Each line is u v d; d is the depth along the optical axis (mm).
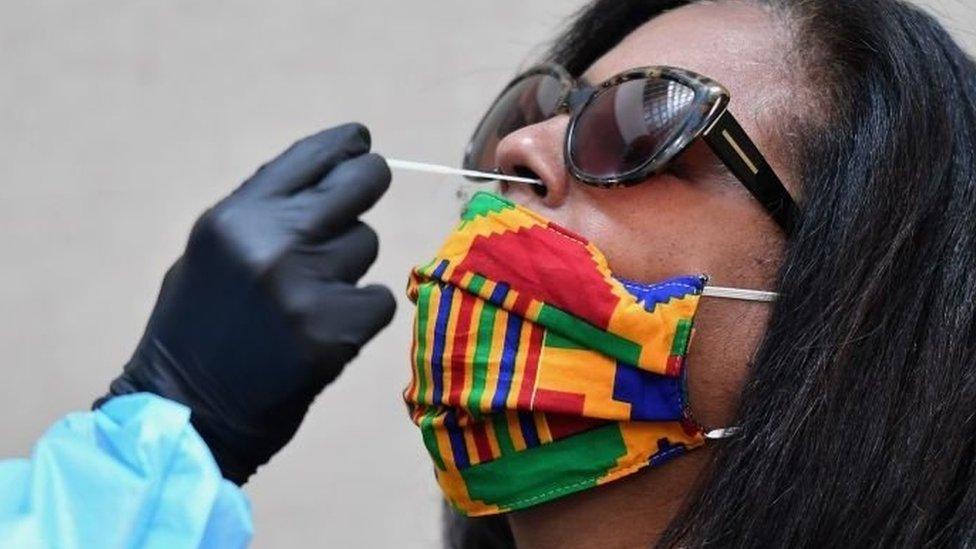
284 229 1429
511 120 1763
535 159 1588
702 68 1598
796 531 1469
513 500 1530
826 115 1571
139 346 1494
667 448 1504
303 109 2775
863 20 1621
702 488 1501
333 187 1463
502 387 1492
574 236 1520
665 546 1492
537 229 1521
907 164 1559
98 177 2764
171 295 1460
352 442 2768
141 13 2777
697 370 1518
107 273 2754
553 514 1547
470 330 1517
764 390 1500
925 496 1492
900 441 1495
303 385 1405
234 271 1413
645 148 1520
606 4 1887
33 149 2758
